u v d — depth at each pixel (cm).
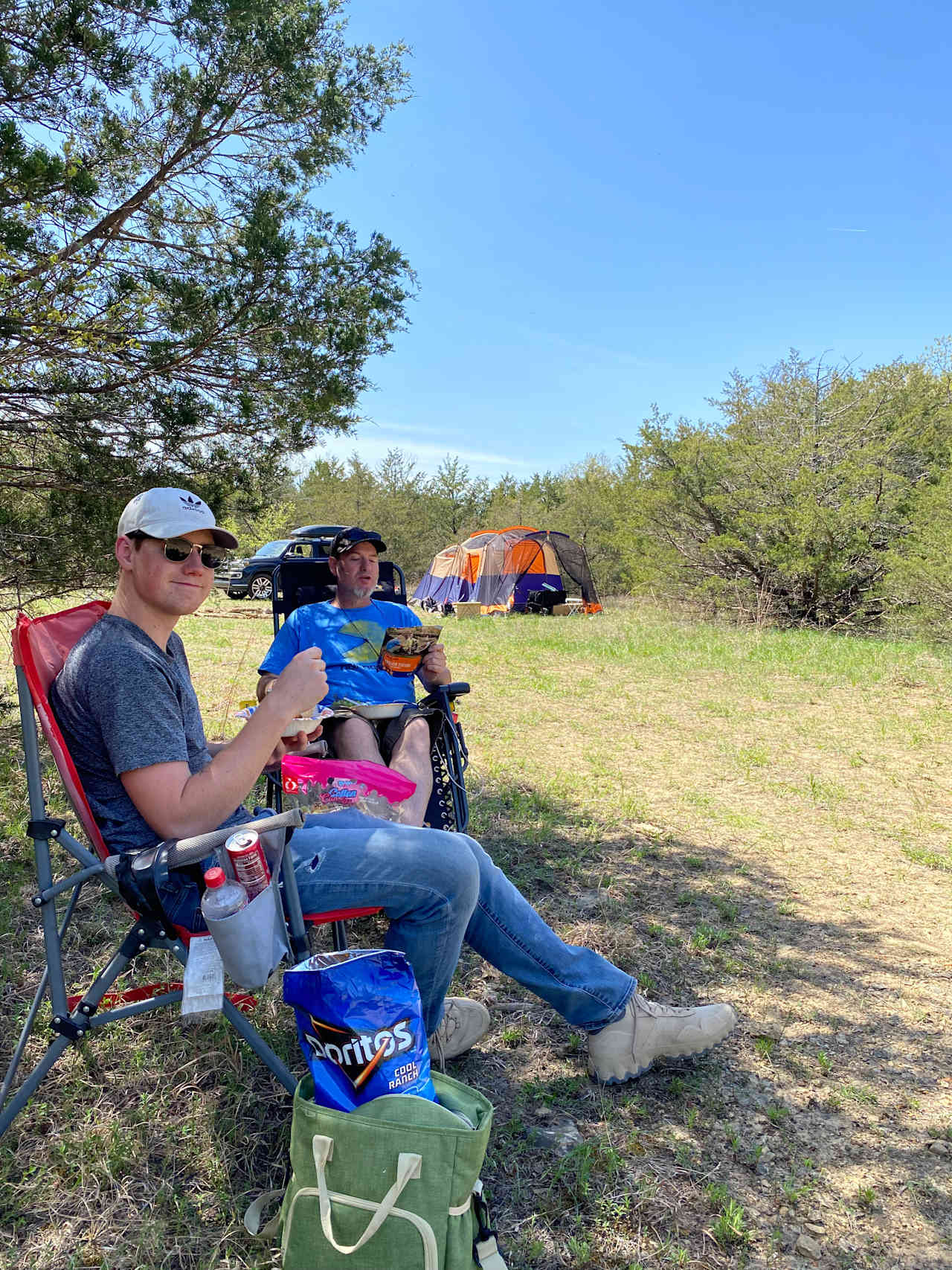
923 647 1093
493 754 589
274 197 419
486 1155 214
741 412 1522
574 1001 237
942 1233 198
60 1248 180
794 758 603
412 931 210
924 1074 258
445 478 3284
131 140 397
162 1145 210
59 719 192
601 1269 184
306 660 193
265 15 382
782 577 1398
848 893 388
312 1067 171
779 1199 206
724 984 305
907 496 1349
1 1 347
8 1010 255
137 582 195
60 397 393
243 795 185
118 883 180
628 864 408
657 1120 231
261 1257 180
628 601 1964
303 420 435
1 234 317
